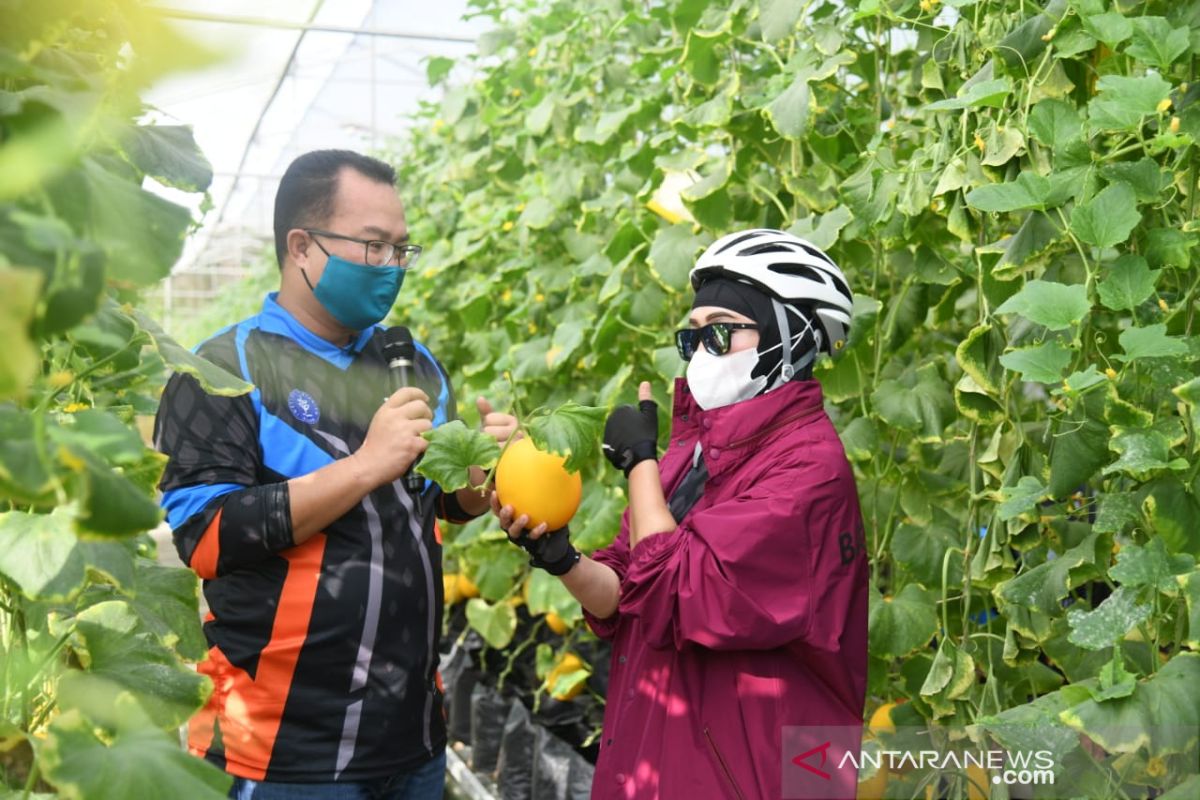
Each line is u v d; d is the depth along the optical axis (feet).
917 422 7.03
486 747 11.57
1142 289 4.69
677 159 8.54
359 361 6.62
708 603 4.93
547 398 10.91
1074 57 5.73
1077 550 5.32
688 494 5.86
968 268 7.07
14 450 2.39
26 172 2.29
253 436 6.06
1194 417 4.15
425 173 16.80
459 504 6.89
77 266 2.28
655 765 5.26
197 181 3.61
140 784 2.76
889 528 7.43
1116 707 4.08
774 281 5.40
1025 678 6.77
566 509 5.43
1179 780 4.24
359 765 5.98
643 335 9.80
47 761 2.70
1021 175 5.15
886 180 6.76
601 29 10.96
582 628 10.72
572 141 10.87
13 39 2.61
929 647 7.39
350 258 6.11
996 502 6.34
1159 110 4.65
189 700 3.64
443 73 14.16
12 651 3.71
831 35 7.42
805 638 4.99
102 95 2.85
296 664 5.90
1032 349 4.81
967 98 5.42
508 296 12.09
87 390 4.28
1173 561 4.37
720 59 8.64
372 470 5.65
